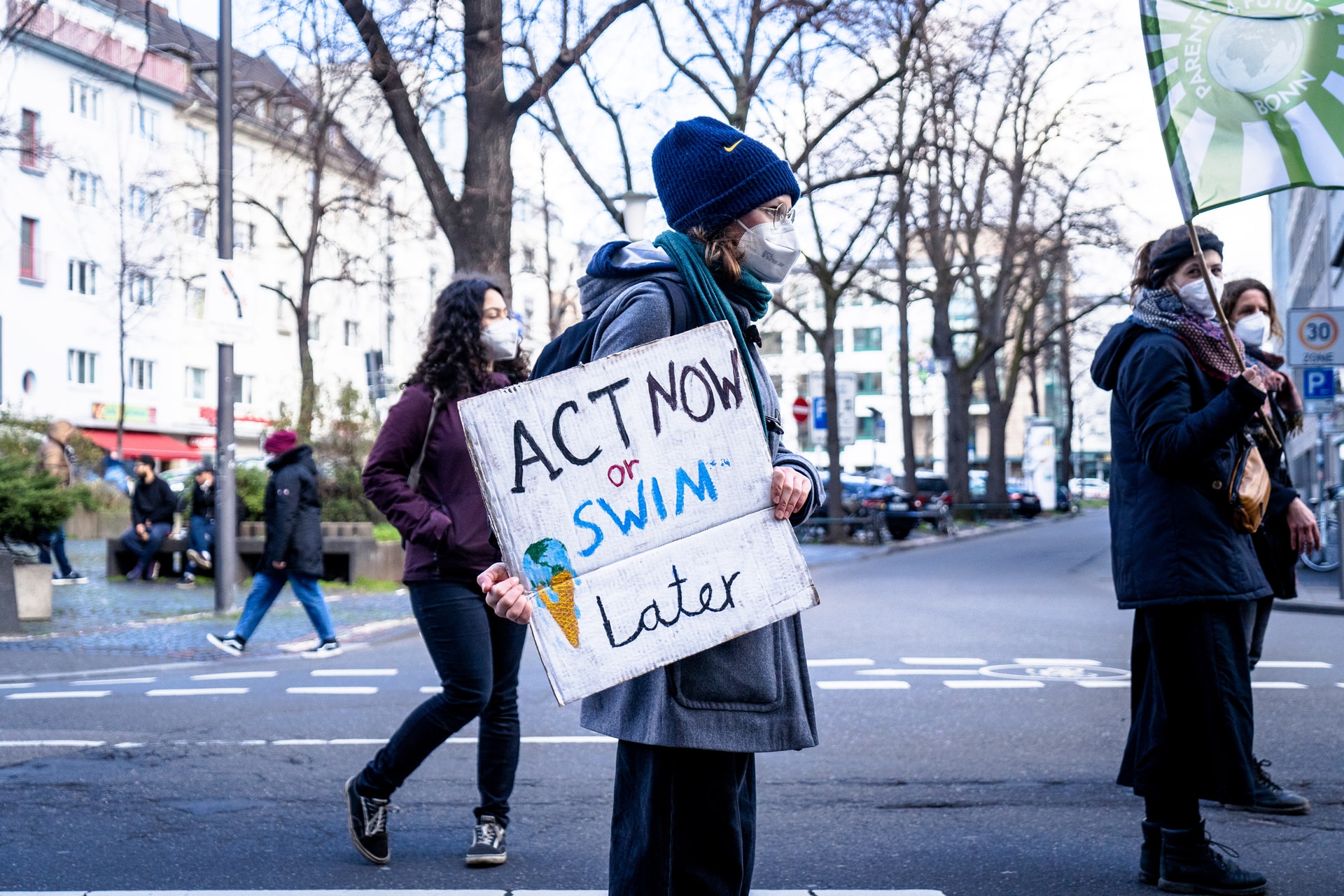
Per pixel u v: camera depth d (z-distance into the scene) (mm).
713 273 2643
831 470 31219
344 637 12102
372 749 6613
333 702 8164
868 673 9109
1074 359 58438
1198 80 3748
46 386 47469
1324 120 3680
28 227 46531
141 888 4211
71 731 7184
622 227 19688
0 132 28641
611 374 2453
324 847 4777
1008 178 35250
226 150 14125
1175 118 3752
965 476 44094
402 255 52469
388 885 4258
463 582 4461
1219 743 3949
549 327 35062
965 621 12984
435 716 4449
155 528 18688
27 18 15633
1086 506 79875
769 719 2531
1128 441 4156
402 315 57156
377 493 4461
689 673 2473
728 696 2488
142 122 49250
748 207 2596
